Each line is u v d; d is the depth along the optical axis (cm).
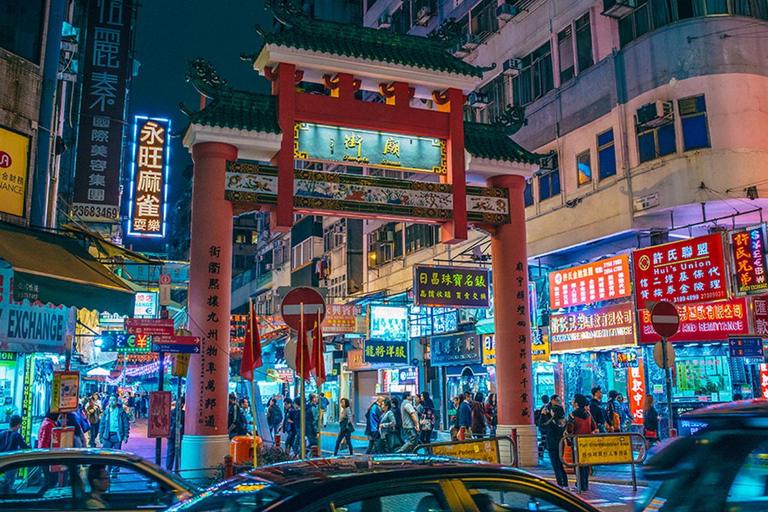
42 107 1390
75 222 1723
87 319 2458
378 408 1875
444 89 1748
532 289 2320
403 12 3475
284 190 1547
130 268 4312
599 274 2012
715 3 1914
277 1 1603
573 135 2238
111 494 619
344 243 3903
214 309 1472
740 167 1814
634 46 2031
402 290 3212
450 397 2894
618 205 2028
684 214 1939
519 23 2544
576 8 2261
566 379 2189
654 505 401
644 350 1870
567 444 1295
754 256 1594
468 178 1822
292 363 1005
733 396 1742
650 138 1969
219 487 428
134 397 4628
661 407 1841
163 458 2019
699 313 1745
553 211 2300
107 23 2025
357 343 3438
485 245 2584
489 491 401
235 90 1577
